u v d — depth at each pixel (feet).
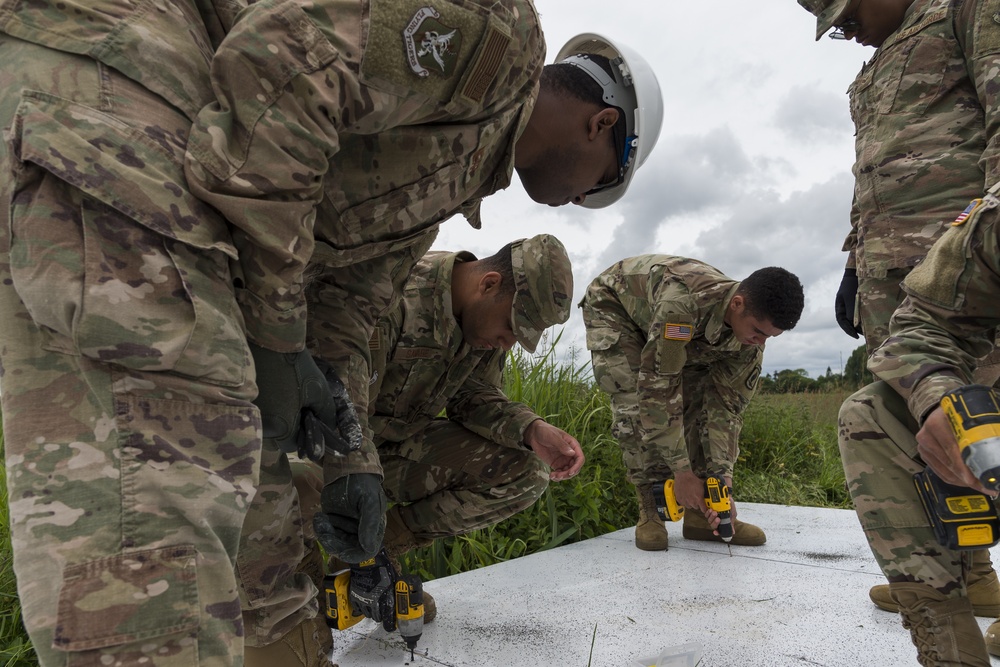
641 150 5.21
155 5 2.96
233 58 2.91
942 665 4.50
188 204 2.72
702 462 11.26
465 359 7.41
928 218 6.75
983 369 5.80
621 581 8.54
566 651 6.37
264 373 3.33
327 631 6.35
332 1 3.12
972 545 4.20
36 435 2.33
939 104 6.85
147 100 2.78
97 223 2.48
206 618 2.31
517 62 3.62
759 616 7.21
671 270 10.34
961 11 6.63
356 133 3.46
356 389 4.50
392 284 4.92
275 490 4.44
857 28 7.79
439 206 4.15
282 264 3.10
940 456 4.02
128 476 2.30
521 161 4.97
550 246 6.74
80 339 2.36
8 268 2.53
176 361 2.49
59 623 2.08
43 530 2.19
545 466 7.49
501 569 9.11
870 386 4.97
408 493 7.58
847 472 4.93
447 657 6.29
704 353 10.78
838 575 8.59
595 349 11.21
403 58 3.19
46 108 2.52
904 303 4.95
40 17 2.70
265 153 2.95
